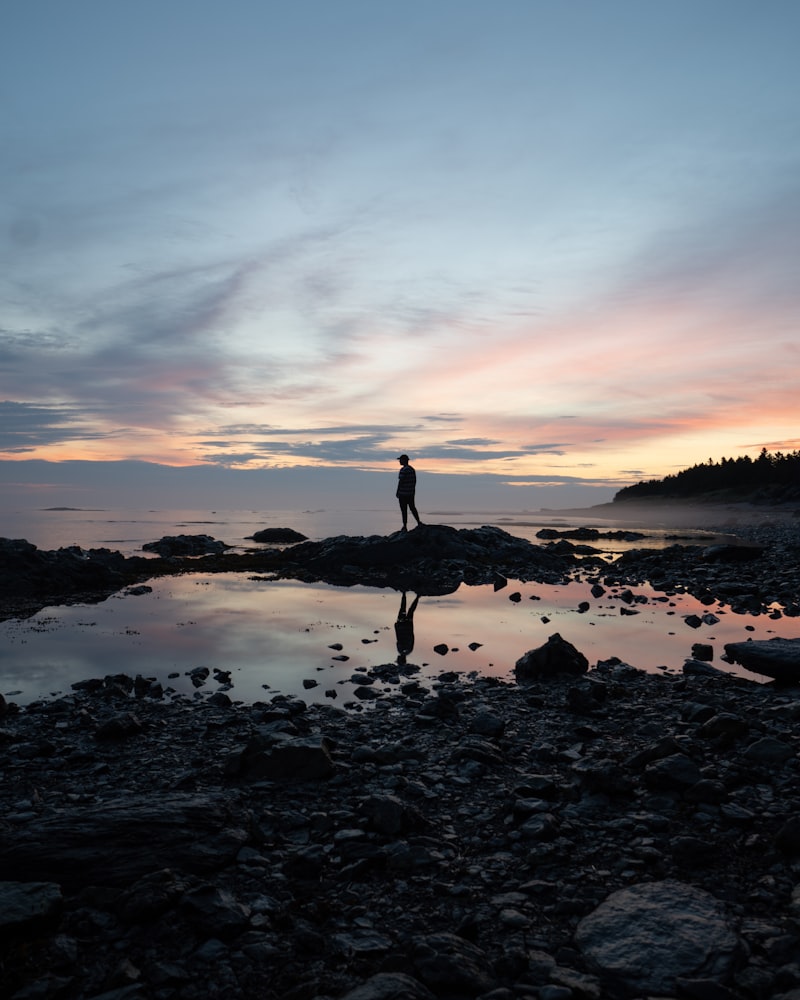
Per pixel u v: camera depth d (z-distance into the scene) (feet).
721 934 15.31
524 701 35.83
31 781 26.16
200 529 205.57
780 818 21.36
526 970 14.64
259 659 45.24
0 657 45.83
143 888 17.08
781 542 158.61
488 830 21.38
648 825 21.17
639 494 579.48
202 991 14.15
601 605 67.46
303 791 24.49
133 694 37.86
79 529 204.13
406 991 13.14
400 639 51.34
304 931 15.78
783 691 36.35
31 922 15.99
